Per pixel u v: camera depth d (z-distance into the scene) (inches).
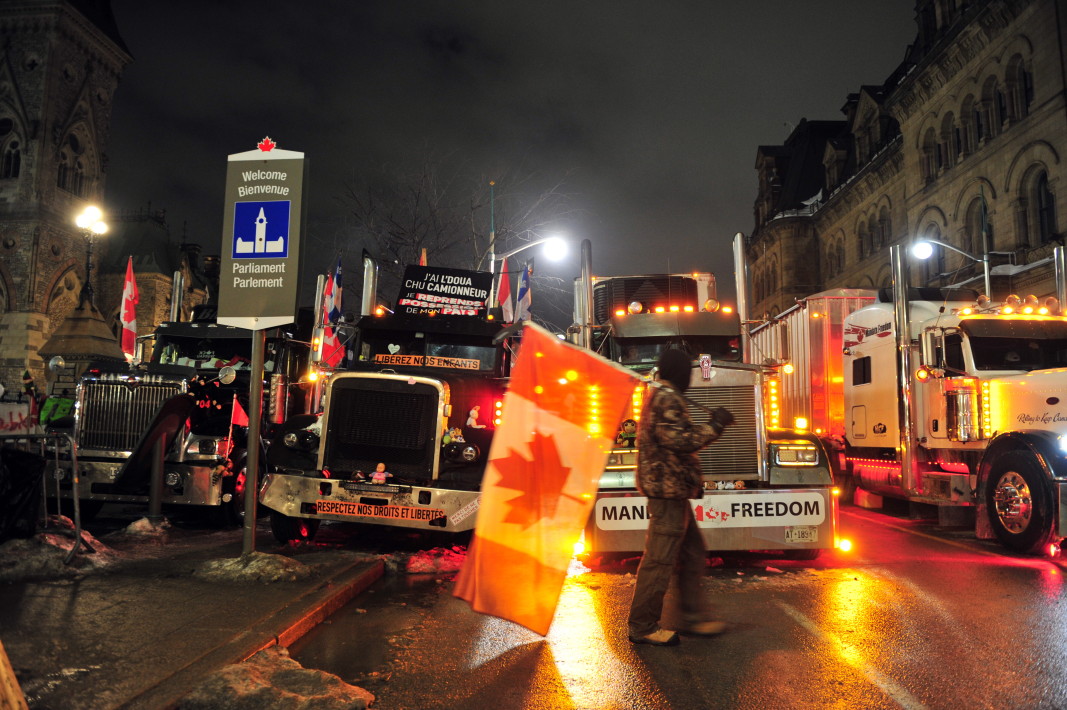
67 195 2193.7
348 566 292.5
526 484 212.7
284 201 285.3
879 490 515.5
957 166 1262.3
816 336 582.2
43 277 2106.3
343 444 345.4
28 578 259.6
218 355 508.1
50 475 398.3
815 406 577.9
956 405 413.7
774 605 251.1
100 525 429.1
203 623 202.5
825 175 2080.5
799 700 163.8
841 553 354.6
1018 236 1101.1
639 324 398.0
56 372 434.6
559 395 217.0
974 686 171.6
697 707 160.6
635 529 313.3
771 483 313.9
